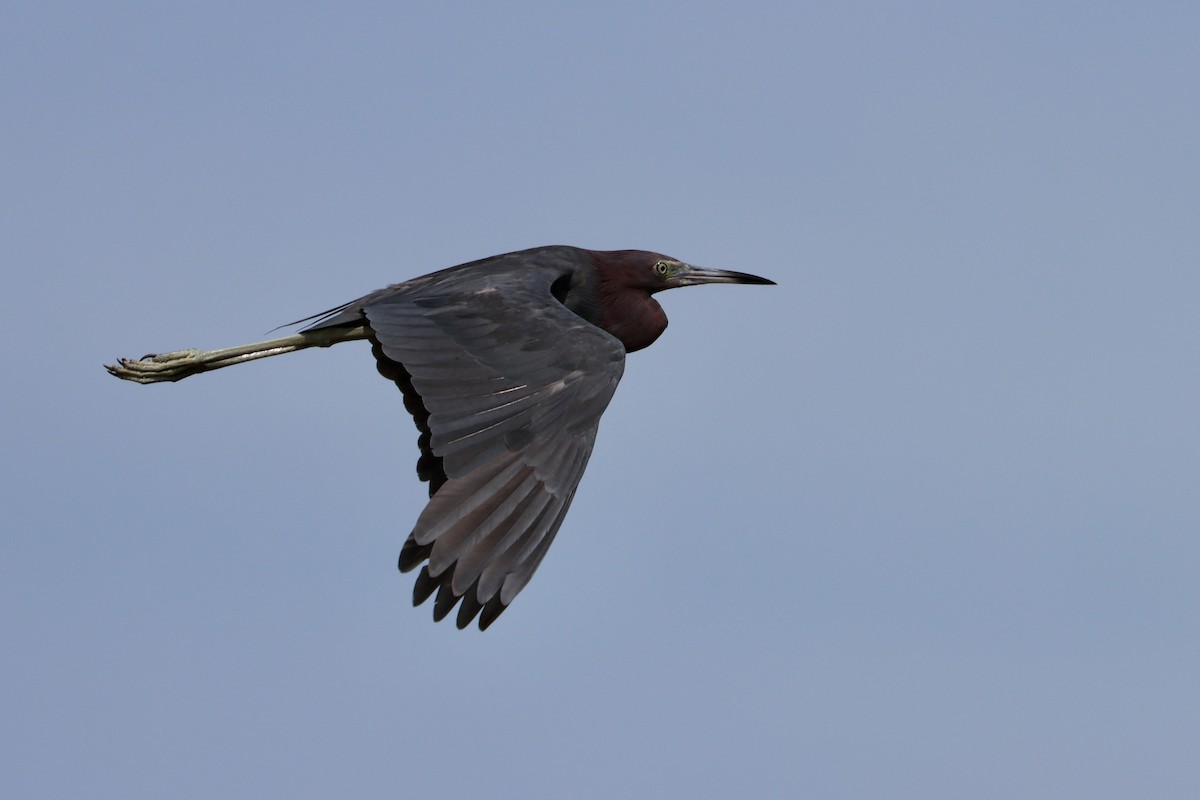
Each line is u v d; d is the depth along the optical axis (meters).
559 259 16.16
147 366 15.27
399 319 13.11
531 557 11.54
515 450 12.02
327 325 14.48
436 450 11.99
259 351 15.27
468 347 12.78
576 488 12.00
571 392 12.43
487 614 11.22
